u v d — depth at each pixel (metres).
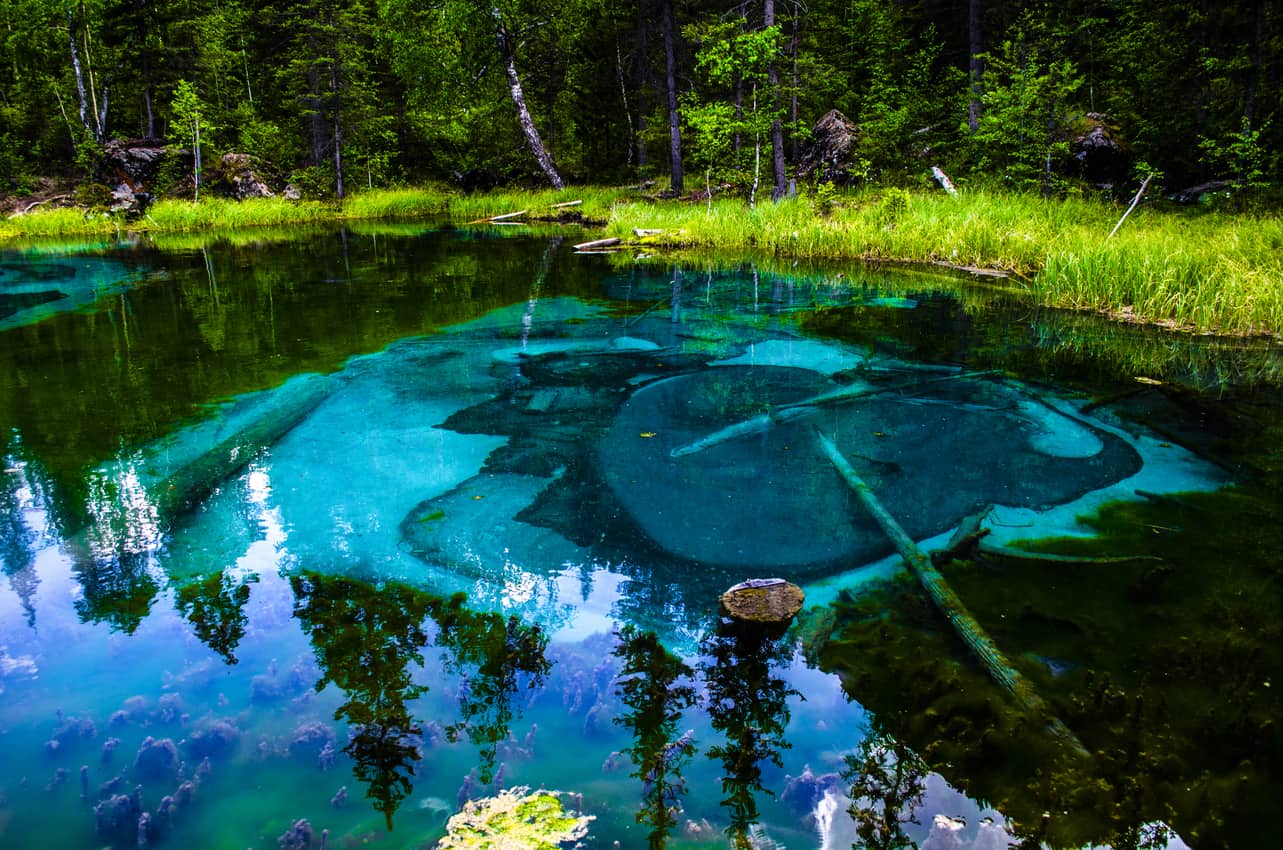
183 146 23.44
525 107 24.86
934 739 2.37
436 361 6.84
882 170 18.28
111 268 13.12
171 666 2.80
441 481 4.41
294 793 2.19
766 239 14.72
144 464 4.59
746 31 18.23
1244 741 2.30
